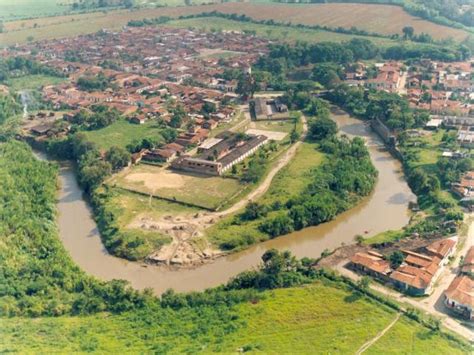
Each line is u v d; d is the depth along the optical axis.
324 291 197.00
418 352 163.88
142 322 185.00
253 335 174.12
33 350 168.00
